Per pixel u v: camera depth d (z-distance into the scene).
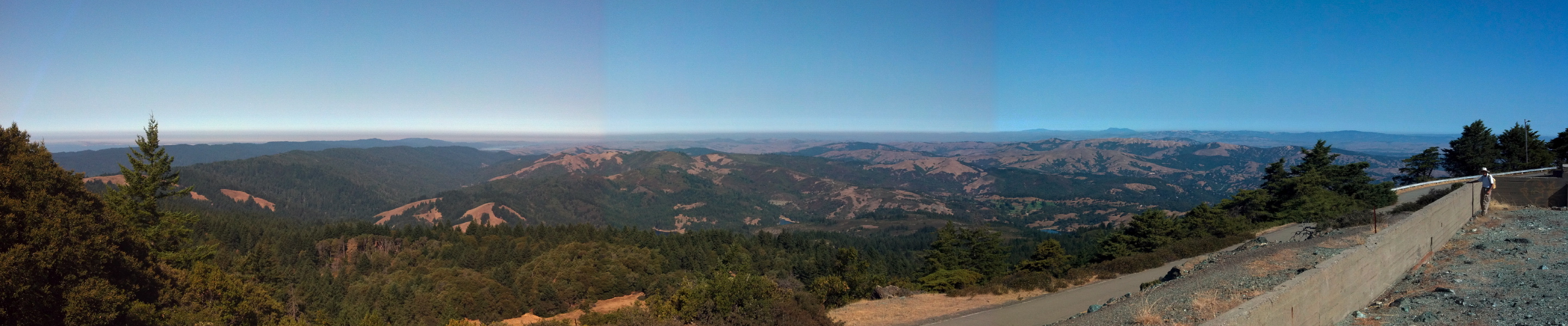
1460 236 15.20
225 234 95.31
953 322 14.69
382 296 62.06
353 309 55.91
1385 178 190.00
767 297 14.38
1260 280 11.17
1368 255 10.51
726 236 104.88
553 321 46.00
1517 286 9.87
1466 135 51.62
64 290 14.19
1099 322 10.09
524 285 70.25
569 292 68.19
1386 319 9.29
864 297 21.06
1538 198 18.66
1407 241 12.39
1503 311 8.73
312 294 60.94
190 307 25.19
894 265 81.62
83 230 15.54
